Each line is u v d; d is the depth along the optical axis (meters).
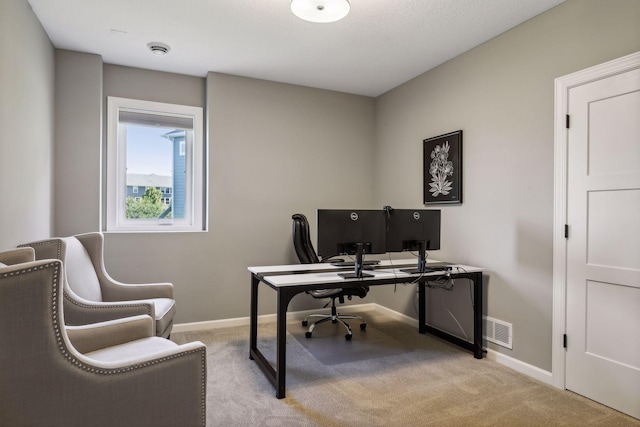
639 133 2.06
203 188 3.83
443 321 3.44
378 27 2.78
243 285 3.80
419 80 3.76
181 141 3.80
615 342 2.17
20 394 1.18
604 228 2.22
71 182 3.22
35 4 2.47
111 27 2.80
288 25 2.75
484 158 3.01
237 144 3.78
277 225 3.96
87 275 2.52
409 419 2.05
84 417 1.28
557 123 2.45
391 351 3.09
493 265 2.92
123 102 3.50
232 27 2.79
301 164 4.08
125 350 1.76
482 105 3.03
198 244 3.62
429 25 2.74
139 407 1.38
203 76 3.79
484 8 2.51
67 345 1.25
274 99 3.95
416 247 2.84
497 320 2.87
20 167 2.32
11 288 1.15
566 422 2.04
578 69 2.34
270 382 2.49
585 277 2.31
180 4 2.47
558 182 2.44
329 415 2.08
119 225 3.56
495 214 2.91
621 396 2.13
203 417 1.53
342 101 4.30
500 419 2.06
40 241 2.03
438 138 3.46
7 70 2.09
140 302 2.25
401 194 4.01
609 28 2.18
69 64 3.20
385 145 4.29
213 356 2.94
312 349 3.12
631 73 2.08
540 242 2.56
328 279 2.48
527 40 2.67
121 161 3.57
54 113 3.13
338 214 2.57
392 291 4.15
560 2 2.43
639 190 2.06
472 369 2.72
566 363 2.41
